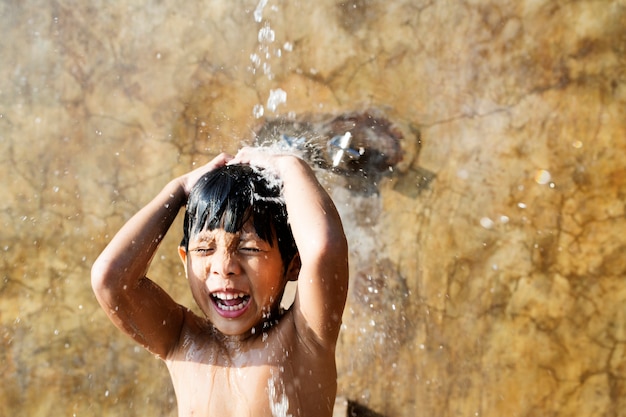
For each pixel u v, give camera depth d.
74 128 3.04
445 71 2.84
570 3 2.76
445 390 2.85
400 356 2.88
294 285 2.93
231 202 1.59
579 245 2.78
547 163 2.79
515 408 2.80
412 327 2.88
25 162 3.06
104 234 3.02
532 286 2.80
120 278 1.64
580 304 2.78
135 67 3.01
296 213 1.57
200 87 2.98
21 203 3.06
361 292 2.90
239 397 1.63
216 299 1.61
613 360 2.75
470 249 2.84
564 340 2.79
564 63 2.77
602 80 2.75
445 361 2.85
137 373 3.03
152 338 1.74
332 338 1.62
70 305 3.04
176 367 1.75
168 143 3.00
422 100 2.86
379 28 2.88
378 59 2.88
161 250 2.98
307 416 1.61
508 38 2.80
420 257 2.87
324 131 2.89
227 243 1.58
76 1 3.03
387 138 2.87
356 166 2.88
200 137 2.97
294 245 1.68
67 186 3.04
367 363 2.91
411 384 2.88
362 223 2.89
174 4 2.99
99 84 3.03
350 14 2.89
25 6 3.05
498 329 2.82
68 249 3.04
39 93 3.05
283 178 1.68
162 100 3.00
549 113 2.79
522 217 2.81
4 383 3.06
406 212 2.87
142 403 3.02
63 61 3.04
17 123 3.07
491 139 2.82
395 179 2.87
